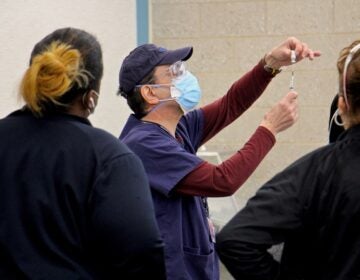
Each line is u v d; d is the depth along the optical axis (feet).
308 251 6.99
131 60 10.11
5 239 6.97
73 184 7.03
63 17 14.96
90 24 16.37
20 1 13.12
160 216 9.57
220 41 21.11
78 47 7.36
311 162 7.07
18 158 7.14
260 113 20.98
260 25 20.84
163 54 10.04
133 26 19.34
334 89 20.59
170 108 10.09
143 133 9.76
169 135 9.95
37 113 7.31
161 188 9.41
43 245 6.93
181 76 10.04
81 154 7.14
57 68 7.07
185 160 9.50
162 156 9.52
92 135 7.31
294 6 20.59
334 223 6.66
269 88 20.86
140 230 6.93
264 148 9.74
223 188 9.43
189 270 9.76
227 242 6.91
